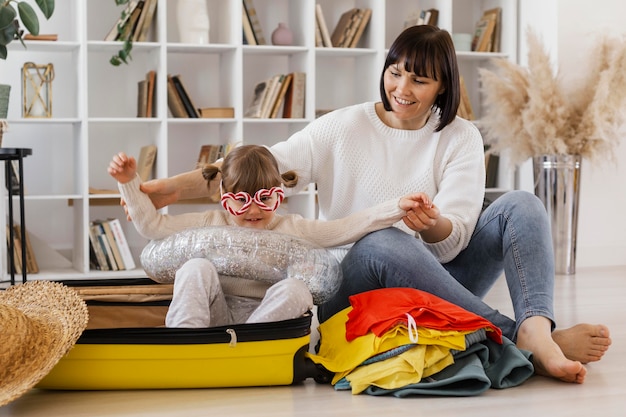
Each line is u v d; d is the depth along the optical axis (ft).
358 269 7.37
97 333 6.52
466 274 8.07
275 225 7.49
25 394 6.60
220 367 6.59
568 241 14.51
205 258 6.97
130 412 6.05
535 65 14.46
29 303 6.93
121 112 15.55
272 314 6.72
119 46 14.48
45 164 15.17
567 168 14.47
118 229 14.60
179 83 14.85
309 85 15.21
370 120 8.14
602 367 7.39
